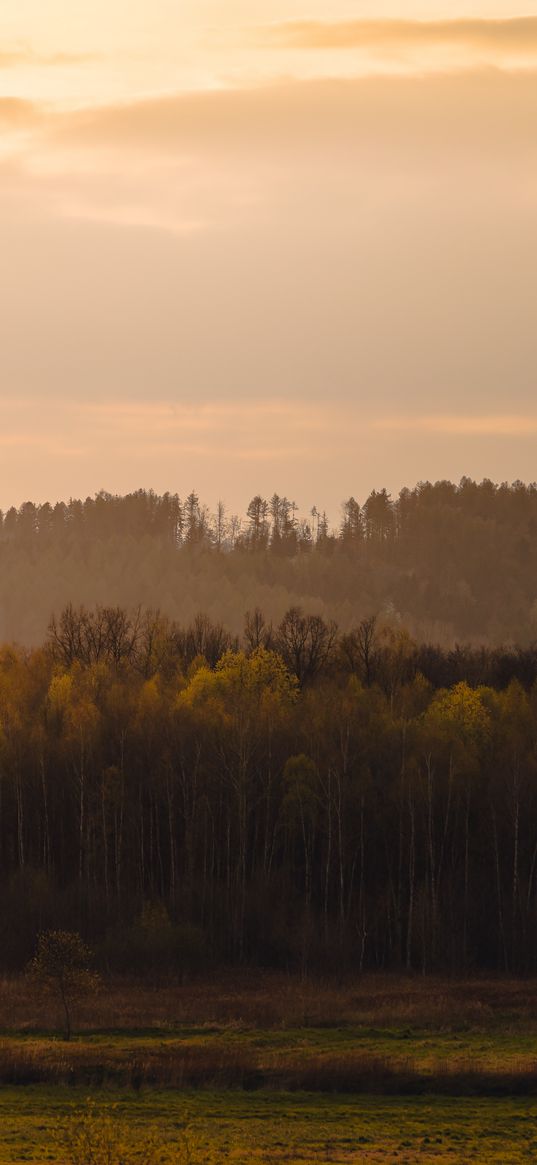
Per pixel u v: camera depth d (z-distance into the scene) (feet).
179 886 449.89
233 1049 273.75
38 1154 189.78
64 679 578.66
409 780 463.42
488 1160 195.11
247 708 513.45
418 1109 232.12
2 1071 252.83
